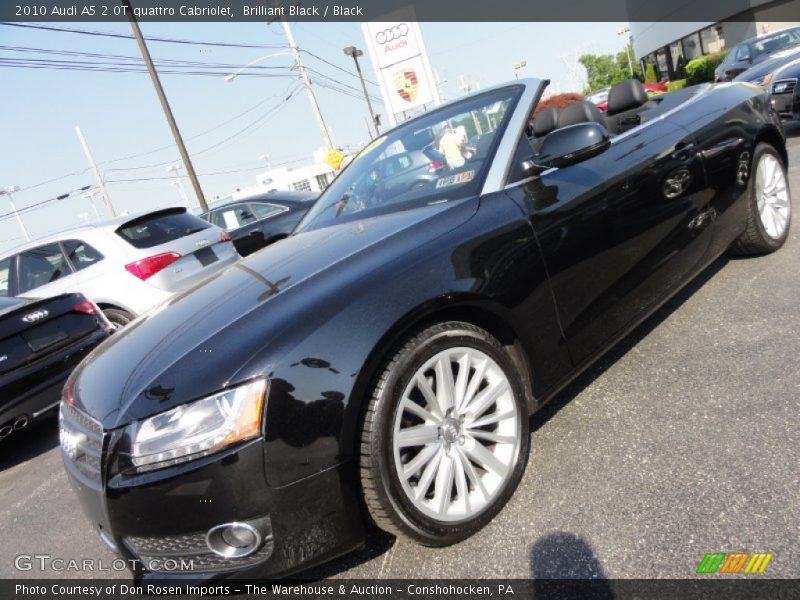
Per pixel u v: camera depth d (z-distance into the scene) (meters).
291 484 1.65
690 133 3.01
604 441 2.29
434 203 2.40
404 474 1.81
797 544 1.59
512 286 2.08
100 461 1.72
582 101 3.19
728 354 2.69
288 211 8.52
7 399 3.98
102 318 4.72
